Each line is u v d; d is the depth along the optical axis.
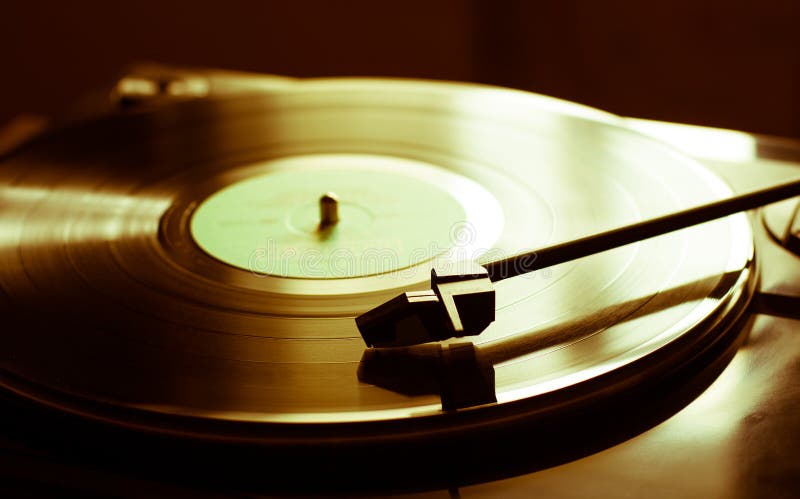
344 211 0.52
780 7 0.91
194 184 0.54
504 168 0.54
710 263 0.46
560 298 0.45
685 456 0.40
